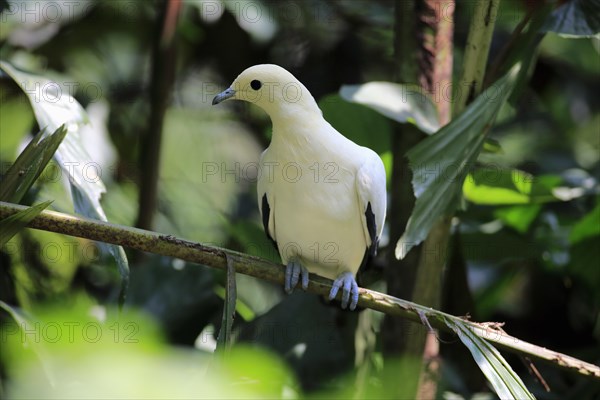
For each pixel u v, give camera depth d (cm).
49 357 605
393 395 887
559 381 1038
